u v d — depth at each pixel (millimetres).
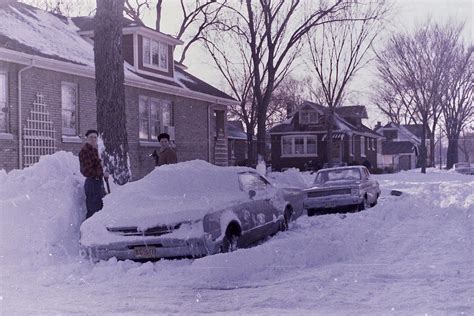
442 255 9391
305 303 6648
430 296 6754
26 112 19031
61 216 10797
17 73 18594
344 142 53781
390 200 19797
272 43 32312
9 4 23141
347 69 41938
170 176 10617
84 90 21781
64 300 7059
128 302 6914
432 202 18406
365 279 7738
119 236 9188
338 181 17328
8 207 10773
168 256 9023
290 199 13438
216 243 9180
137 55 25547
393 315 6027
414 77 47250
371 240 11031
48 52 19844
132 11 37812
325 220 14172
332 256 9312
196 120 30516
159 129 27031
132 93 24797
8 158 18188
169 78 28297
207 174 10750
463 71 50125
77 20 26828
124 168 13836
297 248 9242
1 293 7473
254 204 10859
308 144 55125
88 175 11305
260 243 11156
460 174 43656
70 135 21203
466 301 6500
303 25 32406
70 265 9031
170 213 9203
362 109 59812
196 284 7805
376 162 65188
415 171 55812
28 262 9453
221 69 44344
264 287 7598
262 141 32750
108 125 13805
